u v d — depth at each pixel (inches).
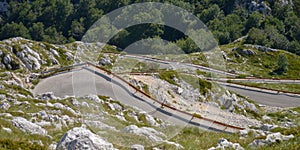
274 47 7071.9
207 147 852.0
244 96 2920.8
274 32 7249.0
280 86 4079.7
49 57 3171.8
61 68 2395.4
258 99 3117.6
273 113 2379.4
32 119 1063.0
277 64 5452.8
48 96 1528.1
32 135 856.3
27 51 3090.6
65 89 2012.8
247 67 5369.1
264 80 4399.6
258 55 5693.9
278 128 1186.0
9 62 2940.5
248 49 5762.8
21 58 3021.7
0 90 1499.8
